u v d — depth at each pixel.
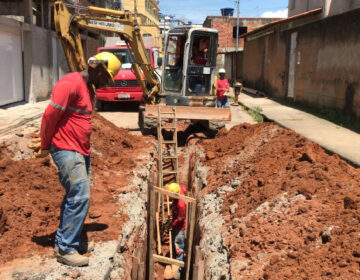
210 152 8.95
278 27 20.39
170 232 7.62
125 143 9.83
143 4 49.19
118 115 15.07
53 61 17.72
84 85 3.85
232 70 35.78
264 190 5.70
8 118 10.81
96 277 3.92
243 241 4.63
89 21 10.22
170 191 6.45
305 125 10.88
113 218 5.42
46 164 6.59
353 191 4.83
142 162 8.70
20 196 5.22
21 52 14.83
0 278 3.75
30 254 4.22
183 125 13.48
